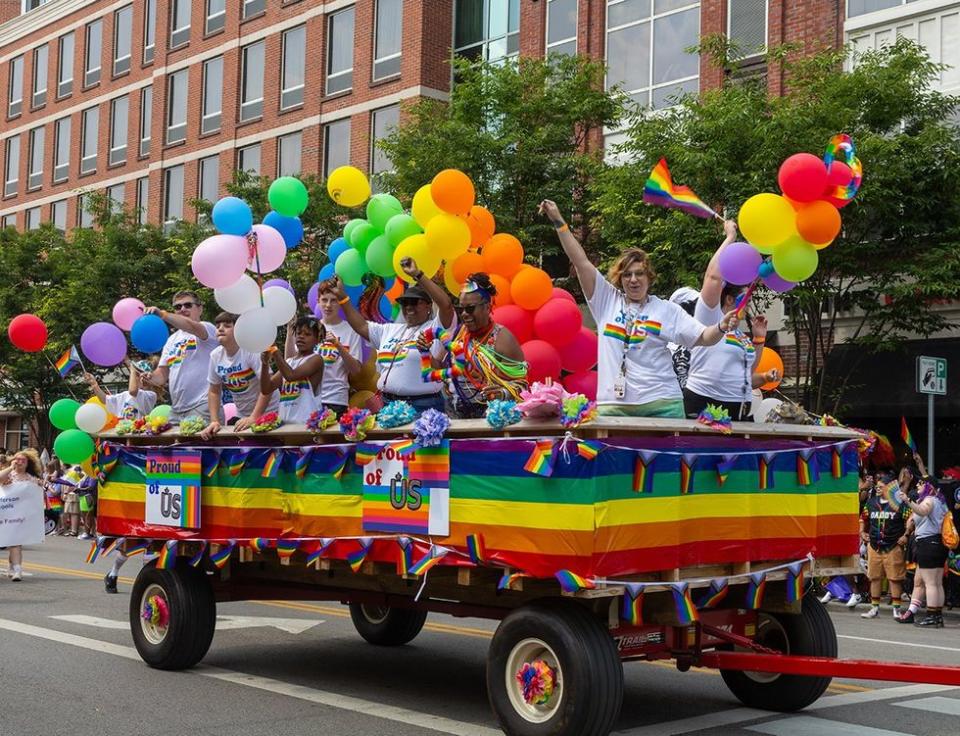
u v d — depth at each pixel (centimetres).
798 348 1595
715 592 610
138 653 877
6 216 4156
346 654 918
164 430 835
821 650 695
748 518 638
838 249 1483
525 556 573
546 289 746
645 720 685
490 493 594
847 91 1511
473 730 648
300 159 2947
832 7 1908
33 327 918
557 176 1867
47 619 1081
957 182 1450
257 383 825
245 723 662
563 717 566
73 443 890
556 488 562
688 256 1527
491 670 607
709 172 1505
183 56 3378
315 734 637
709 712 712
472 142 1812
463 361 675
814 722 685
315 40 2922
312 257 1994
